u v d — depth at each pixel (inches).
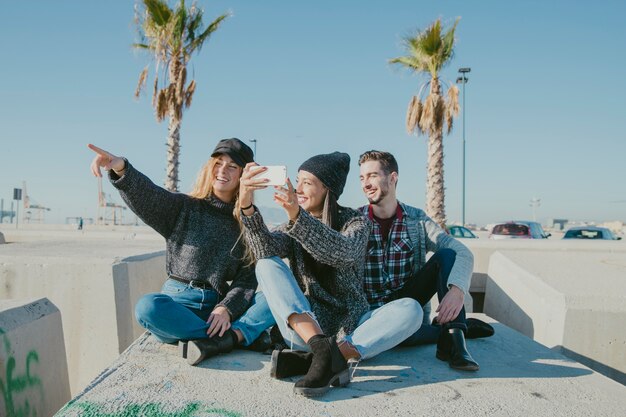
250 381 86.2
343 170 102.8
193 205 113.0
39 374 102.4
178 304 98.7
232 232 112.6
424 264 116.0
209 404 75.5
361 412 74.0
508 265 189.8
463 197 1024.9
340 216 103.0
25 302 106.2
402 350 109.2
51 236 408.8
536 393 83.5
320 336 84.4
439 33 466.3
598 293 134.7
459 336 97.3
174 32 492.1
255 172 86.8
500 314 190.4
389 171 114.8
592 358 129.1
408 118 495.8
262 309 106.6
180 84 495.8
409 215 118.4
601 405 79.0
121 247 200.7
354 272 98.6
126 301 153.1
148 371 89.8
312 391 78.7
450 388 85.0
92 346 146.1
